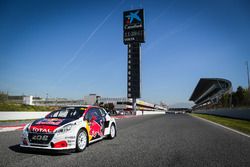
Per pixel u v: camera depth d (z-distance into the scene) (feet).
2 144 24.53
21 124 56.85
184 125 53.16
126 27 244.63
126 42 240.53
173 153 19.85
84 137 21.31
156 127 47.62
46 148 18.35
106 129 27.32
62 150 18.70
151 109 457.68
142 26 240.12
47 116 23.18
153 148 22.29
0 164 15.81
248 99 120.26
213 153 19.81
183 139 28.68
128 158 17.88
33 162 16.46
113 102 306.55
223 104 190.60
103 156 18.61
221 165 15.79
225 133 35.47
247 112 73.61
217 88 237.86
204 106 331.36
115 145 24.16
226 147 22.80
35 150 20.92
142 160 17.21
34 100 321.93
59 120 20.54
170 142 26.18
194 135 32.91
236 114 87.45
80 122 21.15
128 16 246.06
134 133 35.81
